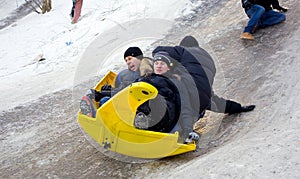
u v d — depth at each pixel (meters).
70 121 5.36
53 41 10.27
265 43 5.98
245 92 4.68
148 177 3.52
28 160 4.43
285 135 3.24
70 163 4.17
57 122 5.43
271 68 5.11
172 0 9.42
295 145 2.96
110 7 10.45
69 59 8.91
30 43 10.81
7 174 4.21
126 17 9.36
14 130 5.45
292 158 2.77
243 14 7.67
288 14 6.68
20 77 8.63
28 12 14.15
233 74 5.27
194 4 8.97
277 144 3.06
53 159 4.34
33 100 6.53
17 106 6.33
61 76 7.97
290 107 3.93
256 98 4.43
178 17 8.50
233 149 3.28
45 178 3.97
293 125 3.47
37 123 5.55
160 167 3.62
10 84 8.22
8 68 9.62
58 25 11.34
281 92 4.34
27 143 4.92
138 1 10.02
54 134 5.03
